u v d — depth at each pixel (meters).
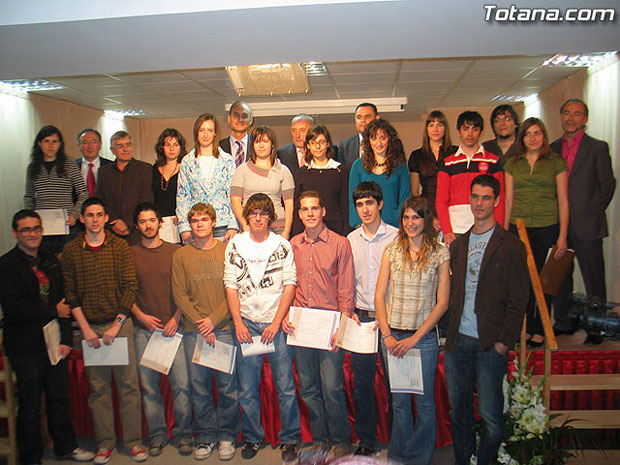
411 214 2.51
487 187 2.49
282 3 2.25
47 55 2.93
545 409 2.73
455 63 5.52
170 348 2.88
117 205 3.71
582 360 3.12
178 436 2.98
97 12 2.35
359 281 2.81
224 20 2.41
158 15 2.33
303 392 2.81
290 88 6.42
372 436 2.78
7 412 2.82
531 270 2.88
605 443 3.03
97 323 2.91
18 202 5.87
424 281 2.54
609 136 4.88
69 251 2.92
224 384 2.88
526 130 3.35
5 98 5.78
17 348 2.71
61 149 3.81
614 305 3.52
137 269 2.93
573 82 5.94
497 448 2.50
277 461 2.89
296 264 2.82
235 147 3.95
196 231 2.82
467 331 2.54
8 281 2.66
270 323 2.78
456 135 8.52
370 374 2.72
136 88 6.48
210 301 2.84
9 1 2.40
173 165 3.65
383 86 6.72
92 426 3.18
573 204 3.71
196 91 6.79
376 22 2.48
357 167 3.23
